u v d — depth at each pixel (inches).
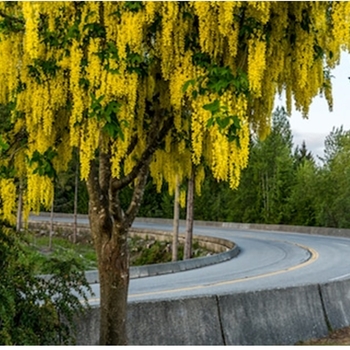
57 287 216.5
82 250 1418.6
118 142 199.6
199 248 1224.8
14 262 199.3
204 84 187.6
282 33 196.4
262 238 1301.7
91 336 247.8
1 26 200.8
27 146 225.1
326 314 345.1
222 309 294.8
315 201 2087.8
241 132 180.1
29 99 209.8
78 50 191.0
